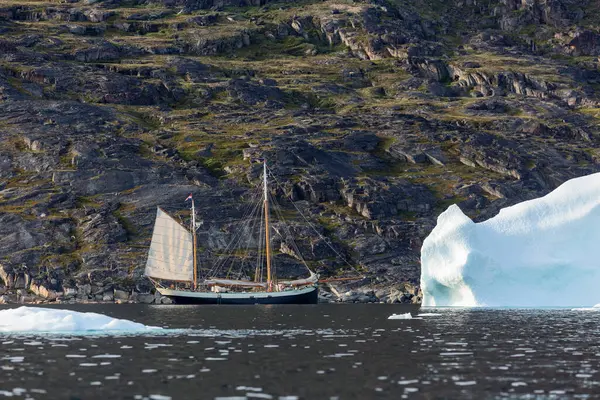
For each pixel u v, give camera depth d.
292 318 194.00
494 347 119.12
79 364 101.19
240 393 82.12
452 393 81.88
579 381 88.44
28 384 87.25
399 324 164.50
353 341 130.00
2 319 144.38
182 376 92.38
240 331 151.38
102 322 146.50
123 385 86.62
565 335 136.38
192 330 152.88
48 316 145.25
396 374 93.50
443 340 129.75
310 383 87.75
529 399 79.06
